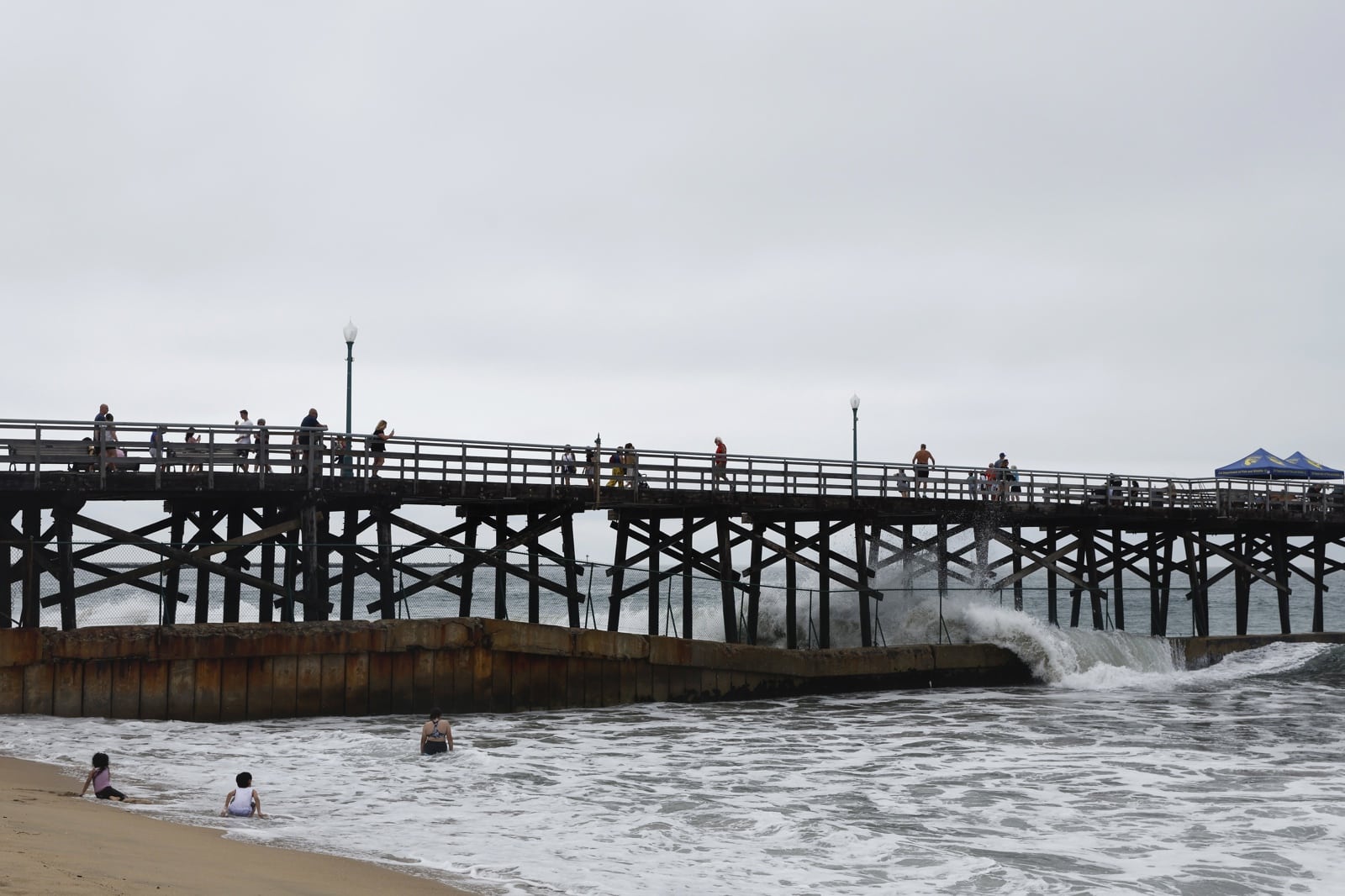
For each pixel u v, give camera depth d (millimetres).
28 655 27125
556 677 32500
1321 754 26797
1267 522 50094
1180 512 47094
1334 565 53281
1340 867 17547
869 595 39406
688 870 16609
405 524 32469
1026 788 22906
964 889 16156
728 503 36844
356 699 30000
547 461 34312
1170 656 44562
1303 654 46844
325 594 32094
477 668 31391
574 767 24547
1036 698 37125
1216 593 105688
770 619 45469
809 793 22250
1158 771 24719
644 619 51094
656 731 29375
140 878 13078
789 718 32031
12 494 28859
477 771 23656
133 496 30719
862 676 37625
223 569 29938
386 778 22641
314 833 17828
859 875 16688
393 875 15203
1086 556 46812
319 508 32188
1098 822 20219
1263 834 19469
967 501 41750
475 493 33281
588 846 17828
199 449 30453
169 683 28250
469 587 33875
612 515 37000
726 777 23641
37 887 11914
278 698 29203
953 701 36000
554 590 34438
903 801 21703
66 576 28484
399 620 30547
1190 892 16344
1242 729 30609
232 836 16969
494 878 15547
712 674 34906
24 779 20344
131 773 21969
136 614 35000
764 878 16391
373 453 32188
